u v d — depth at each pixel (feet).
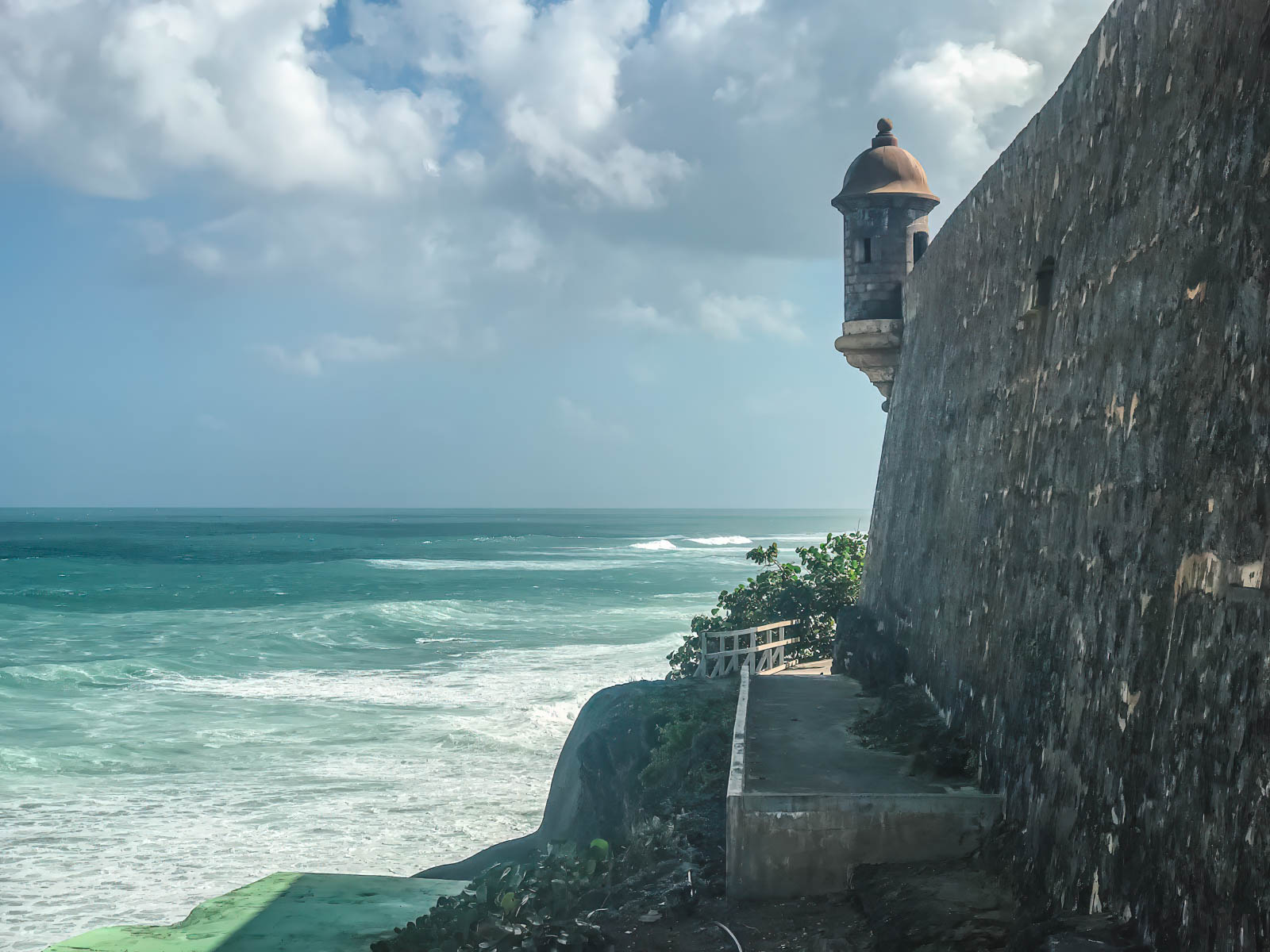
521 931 21.25
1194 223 14.82
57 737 72.74
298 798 59.21
